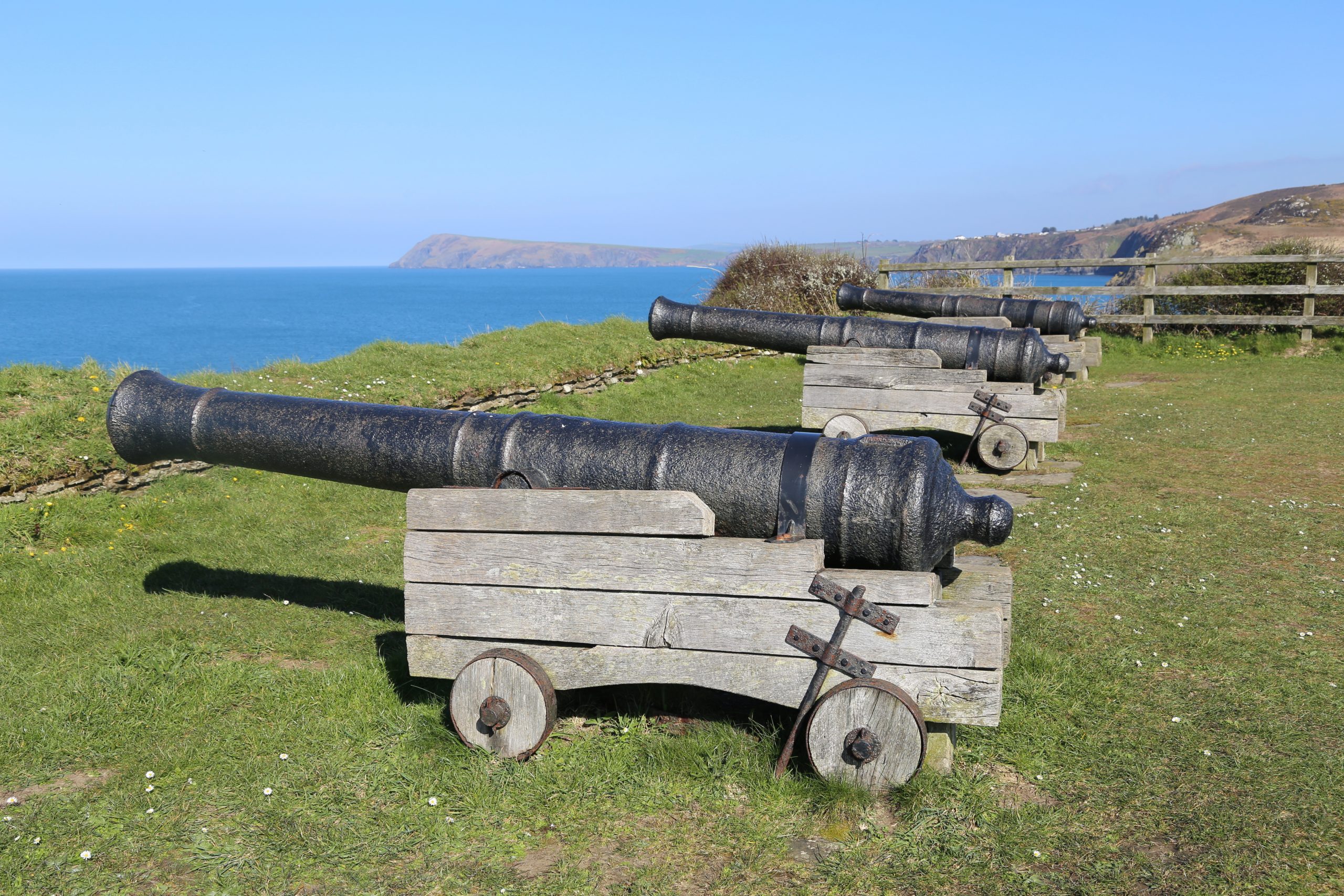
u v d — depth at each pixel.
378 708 4.31
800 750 3.78
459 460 4.41
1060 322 14.40
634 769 3.77
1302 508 7.54
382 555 6.77
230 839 3.36
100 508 7.23
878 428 9.79
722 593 3.67
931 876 3.10
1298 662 4.72
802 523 3.79
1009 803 3.50
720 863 3.20
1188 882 3.04
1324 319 16.64
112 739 4.11
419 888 3.09
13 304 129.50
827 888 3.05
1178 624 5.24
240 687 4.58
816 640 3.57
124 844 3.34
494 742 3.87
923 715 3.50
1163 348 17.31
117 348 52.44
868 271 21.48
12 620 5.50
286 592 6.02
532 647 3.89
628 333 15.83
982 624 3.42
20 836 3.38
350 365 11.57
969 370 9.51
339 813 3.52
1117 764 3.77
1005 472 9.23
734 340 11.23
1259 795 3.53
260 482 8.30
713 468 3.93
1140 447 10.10
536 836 3.38
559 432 4.31
